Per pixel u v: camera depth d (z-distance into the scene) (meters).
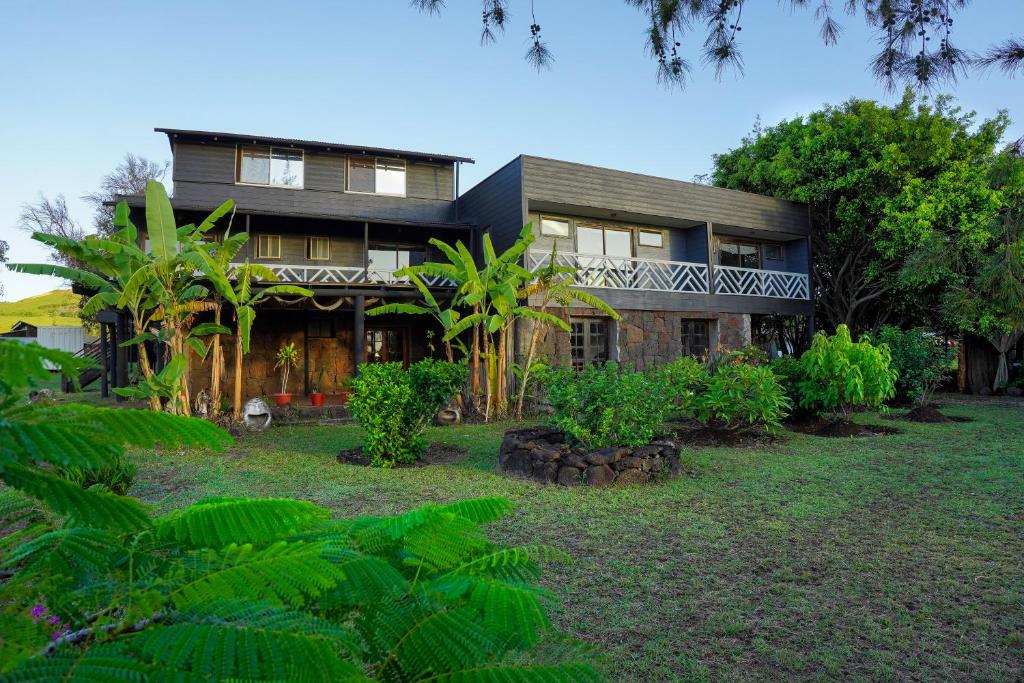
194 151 13.35
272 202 13.80
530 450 6.11
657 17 3.04
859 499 5.12
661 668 2.44
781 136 17.08
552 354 12.14
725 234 16.03
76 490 0.74
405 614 0.95
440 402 7.32
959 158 13.97
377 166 14.83
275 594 0.81
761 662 2.50
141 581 0.86
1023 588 3.25
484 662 0.96
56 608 0.84
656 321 13.54
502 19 3.06
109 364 15.27
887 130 14.14
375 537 1.12
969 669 2.46
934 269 12.70
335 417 10.95
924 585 3.29
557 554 1.27
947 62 2.94
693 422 9.41
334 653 0.75
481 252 13.99
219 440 0.85
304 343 14.28
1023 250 6.83
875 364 8.62
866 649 2.61
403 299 12.25
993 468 6.25
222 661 0.67
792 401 9.39
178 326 8.95
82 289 12.95
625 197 13.61
